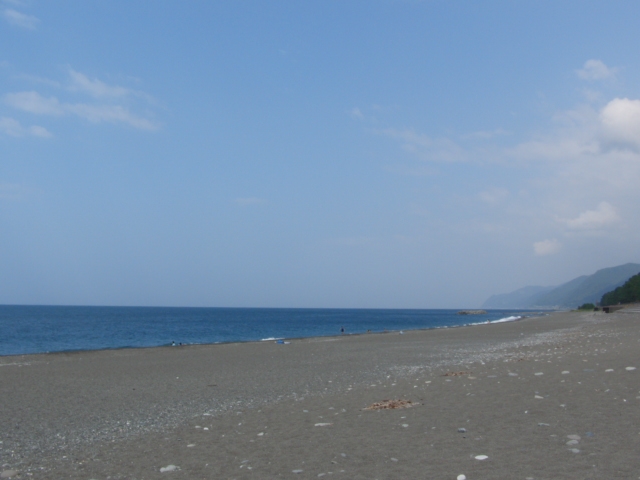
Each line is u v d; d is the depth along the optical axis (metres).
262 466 9.01
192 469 9.12
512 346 36.06
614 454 8.03
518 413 11.55
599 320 77.25
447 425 10.97
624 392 12.81
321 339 58.75
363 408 13.76
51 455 10.64
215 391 19.08
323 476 8.23
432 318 192.62
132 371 27.19
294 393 17.84
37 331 91.94
